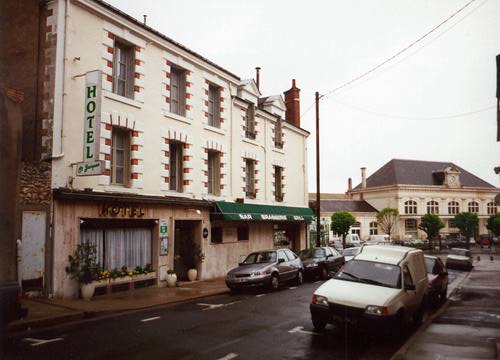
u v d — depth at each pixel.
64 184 12.57
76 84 13.14
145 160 15.60
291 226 27.20
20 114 9.57
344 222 49.16
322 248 21.33
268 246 24.16
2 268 8.59
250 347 7.98
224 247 20.19
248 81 22.69
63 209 12.48
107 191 13.98
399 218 62.91
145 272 15.37
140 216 15.16
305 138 29.20
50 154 12.34
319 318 9.03
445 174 67.75
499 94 12.76
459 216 60.66
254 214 21.03
